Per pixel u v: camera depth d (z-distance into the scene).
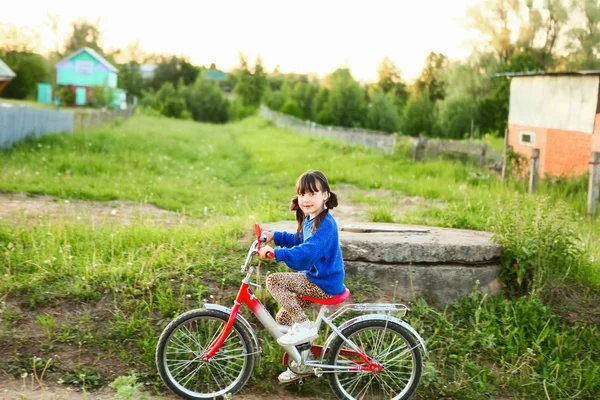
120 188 11.52
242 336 4.21
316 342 4.67
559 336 4.98
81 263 5.61
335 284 4.07
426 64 54.00
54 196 10.25
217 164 17.05
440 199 12.04
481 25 43.59
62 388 4.16
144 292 5.09
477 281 5.44
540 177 15.62
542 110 15.62
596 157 10.62
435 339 4.92
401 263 5.54
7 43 56.59
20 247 6.06
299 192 4.02
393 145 19.36
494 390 4.53
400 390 4.48
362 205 11.19
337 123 52.91
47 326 4.62
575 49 43.03
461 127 42.50
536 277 5.55
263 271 5.49
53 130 18.06
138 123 31.66
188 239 6.43
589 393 4.55
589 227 9.16
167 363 4.33
